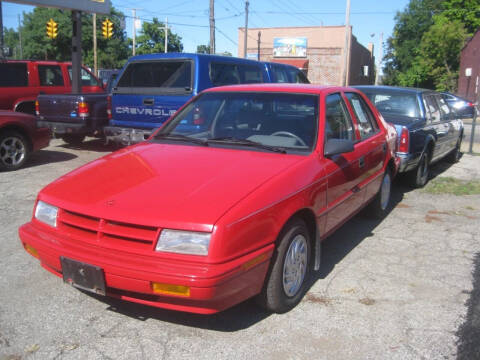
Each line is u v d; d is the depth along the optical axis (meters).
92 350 2.94
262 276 3.07
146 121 8.44
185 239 2.77
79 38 13.55
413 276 4.15
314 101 4.16
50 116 9.96
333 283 3.97
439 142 8.09
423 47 42.94
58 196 3.23
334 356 2.93
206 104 4.53
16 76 11.68
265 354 2.93
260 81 9.72
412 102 7.64
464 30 41.16
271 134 4.03
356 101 5.05
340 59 42.78
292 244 3.39
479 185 7.92
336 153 3.77
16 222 5.33
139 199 3.02
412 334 3.19
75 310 3.42
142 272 2.74
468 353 2.97
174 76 8.16
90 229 2.97
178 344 3.02
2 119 7.82
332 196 3.91
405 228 5.52
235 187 3.12
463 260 4.55
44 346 2.97
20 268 4.13
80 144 11.25
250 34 46.00
